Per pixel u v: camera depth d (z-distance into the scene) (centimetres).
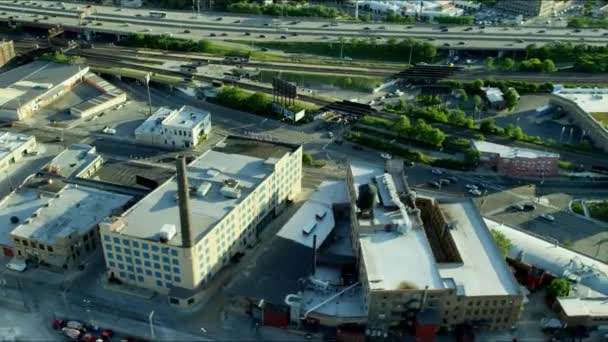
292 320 18488
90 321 18725
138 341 17988
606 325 18812
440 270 19025
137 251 19162
